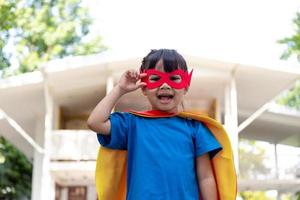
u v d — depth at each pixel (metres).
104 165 3.20
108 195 3.20
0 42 21.30
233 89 13.40
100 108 3.08
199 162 3.18
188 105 14.73
